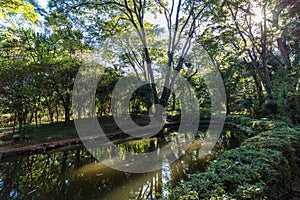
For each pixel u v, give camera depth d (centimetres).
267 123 576
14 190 358
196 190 146
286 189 211
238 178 162
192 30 1042
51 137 762
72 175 425
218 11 871
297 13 596
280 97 618
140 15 1017
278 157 218
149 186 347
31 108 769
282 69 810
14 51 1152
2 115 966
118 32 1052
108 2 986
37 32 1238
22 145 656
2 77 675
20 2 421
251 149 255
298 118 544
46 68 810
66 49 1191
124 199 303
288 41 861
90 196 321
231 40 956
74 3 961
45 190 353
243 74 1277
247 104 1111
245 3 825
